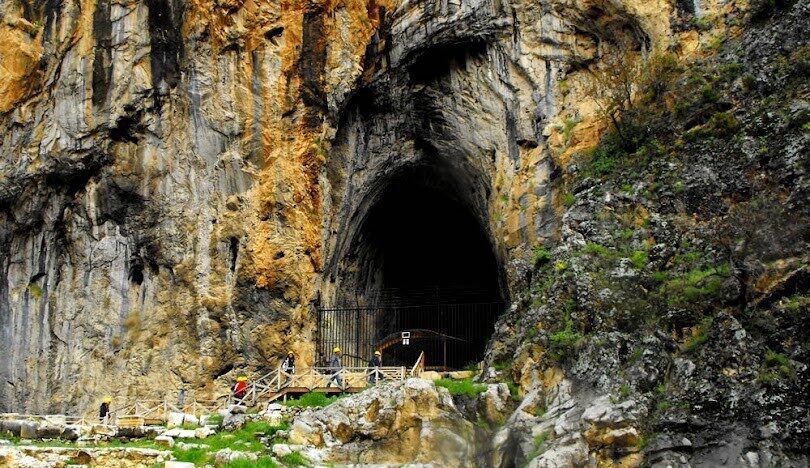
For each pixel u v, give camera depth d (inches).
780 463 597.6
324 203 1015.0
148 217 1003.3
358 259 1117.7
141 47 1015.6
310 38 1016.2
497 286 1216.8
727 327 666.8
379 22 1023.0
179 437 724.0
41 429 724.0
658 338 689.6
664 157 797.2
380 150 1067.3
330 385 832.3
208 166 1000.2
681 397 652.1
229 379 966.4
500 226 949.8
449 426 686.5
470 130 1007.6
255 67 1008.2
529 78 941.2
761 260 676.7
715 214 738.2
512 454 674.8
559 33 932.0
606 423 648.4
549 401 711.1
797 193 687.7
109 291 1005.8
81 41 1027.3
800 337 637.9
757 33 804.6
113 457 650.2
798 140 713.6
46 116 1026.7
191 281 984.9
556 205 884.6
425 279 1253.7
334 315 1041.5
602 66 905.5
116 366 989.2
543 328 757.9
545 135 911.0
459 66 1007.0
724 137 770.2
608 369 692.7
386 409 690.2
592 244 780.6
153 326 988.6
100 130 1005.8
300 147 1001.5
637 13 869.2
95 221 1015.6
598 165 839.1
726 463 609.0
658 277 727.1
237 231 984.3
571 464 634.8
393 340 1079.6
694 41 840.3
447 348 1169.4
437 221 1224.8
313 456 668.1
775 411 617.6
